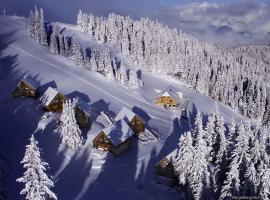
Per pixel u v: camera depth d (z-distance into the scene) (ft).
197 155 189.57
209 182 188.65
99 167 229.45
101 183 212.43
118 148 246.06
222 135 224.12
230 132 227.20
